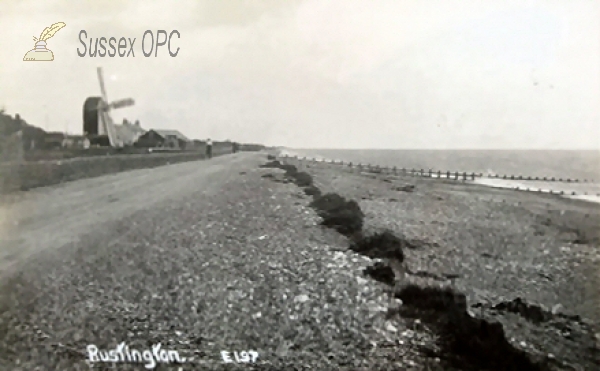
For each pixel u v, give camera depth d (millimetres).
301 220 4203
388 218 4039
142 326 3695
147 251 4141
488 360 3270
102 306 3842
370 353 3373
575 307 3463
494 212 3898
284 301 3670
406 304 3543
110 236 4273
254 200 4461
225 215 4363
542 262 3676
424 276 3684
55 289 3980
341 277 3729
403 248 3865
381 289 3621
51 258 4148
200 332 3619
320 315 3562
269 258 3945
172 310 3740
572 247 3666
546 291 3562
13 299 3992
